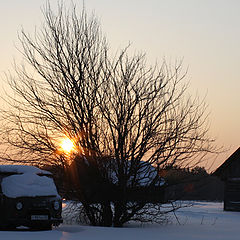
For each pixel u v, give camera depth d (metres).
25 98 20.91
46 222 17.16
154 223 23.14
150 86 20.83
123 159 20.27
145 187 20.80
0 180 17.64
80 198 20.94
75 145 20.55
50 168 20.88
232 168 42.31
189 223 23.98
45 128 20.62
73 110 20.70
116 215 20.64
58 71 21.05
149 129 20.27
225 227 21.84
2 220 16.94
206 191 86.19
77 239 14.27
